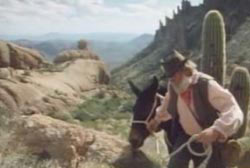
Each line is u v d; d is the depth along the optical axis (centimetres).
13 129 796
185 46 14100
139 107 654
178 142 453
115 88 6725
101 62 6950
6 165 686
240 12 12912
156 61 14738
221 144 433
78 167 756
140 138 652
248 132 1110
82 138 768
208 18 1096
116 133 2423
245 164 861
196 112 434
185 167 444
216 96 423
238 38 11362
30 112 3247
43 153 763
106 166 773
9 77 4231
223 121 408
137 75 14150
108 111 4556
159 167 693
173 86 439
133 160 690
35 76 5244
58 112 3419
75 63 6506
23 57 5778
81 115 3825
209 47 1099
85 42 7312
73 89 5547
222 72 1108
